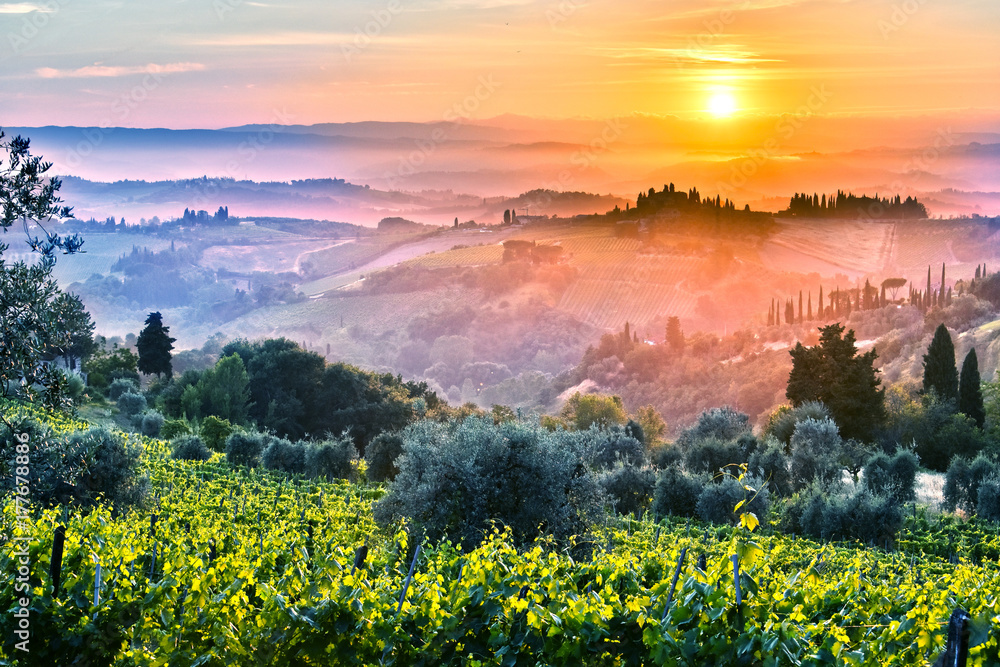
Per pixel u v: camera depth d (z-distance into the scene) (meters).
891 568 21.80
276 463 48.69
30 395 10.74
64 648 9.66
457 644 8.66
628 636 8.23
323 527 22.38
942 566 25.33
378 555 15.00
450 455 21.12
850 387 67.38
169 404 86.88
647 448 75.81
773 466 45.34
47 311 10.56
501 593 8.88
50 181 10.88
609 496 22.94
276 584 9.56
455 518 20.75
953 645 7.04
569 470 21.55
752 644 7.24
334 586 8.80
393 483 22.53
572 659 8.23
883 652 8.35
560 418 95.19
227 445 50.75
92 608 9.78
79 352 82.38
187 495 29.42
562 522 20.95
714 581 7.86
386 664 8.49
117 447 23.19
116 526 14.26
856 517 31.75
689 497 36.88
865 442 65.62
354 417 90.12
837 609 10.09
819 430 53.97
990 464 42.00
